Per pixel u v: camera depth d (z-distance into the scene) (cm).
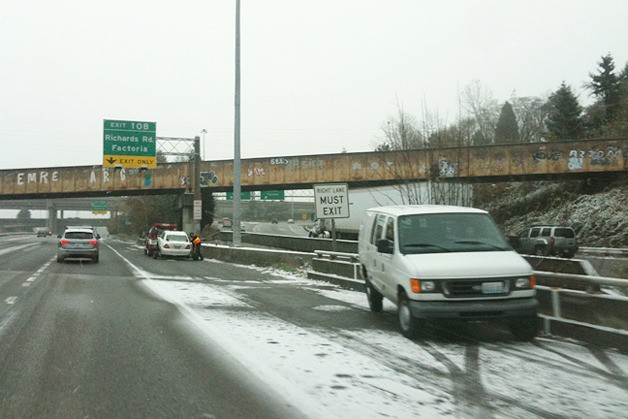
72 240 2539
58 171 5047
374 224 1073
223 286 1578
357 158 4412
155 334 842
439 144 1917
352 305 1184
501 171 3903
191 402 520
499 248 862
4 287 1475
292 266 2197
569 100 6134
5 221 15975
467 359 695
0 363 661
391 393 550
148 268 2300
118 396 538
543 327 863
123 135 3450
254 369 638
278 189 5094
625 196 3769
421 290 780
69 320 962
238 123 2731
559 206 4219
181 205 4950
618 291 941
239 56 2664
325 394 546
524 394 550
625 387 574
